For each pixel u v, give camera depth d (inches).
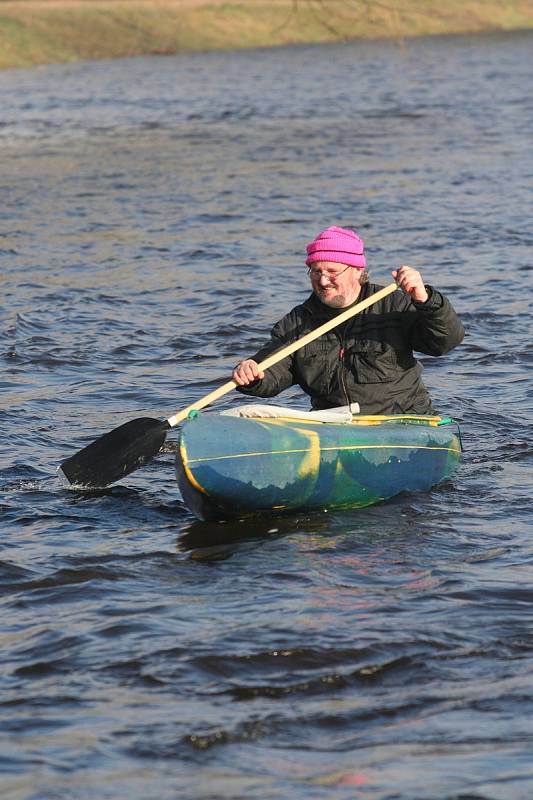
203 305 1379.2
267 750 448.5
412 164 2498.8
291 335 770.8
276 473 705.6
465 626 557.6
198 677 512.4
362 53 5866.1
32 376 1090.1
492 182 2241.6
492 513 722.8
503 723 466.3
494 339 1190.9
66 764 438.6
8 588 617.3
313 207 2026.3
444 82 4554.6
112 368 1119.0
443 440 781.9
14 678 514.9
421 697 490.9
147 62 5531.5
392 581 616.7
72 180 2391.7
